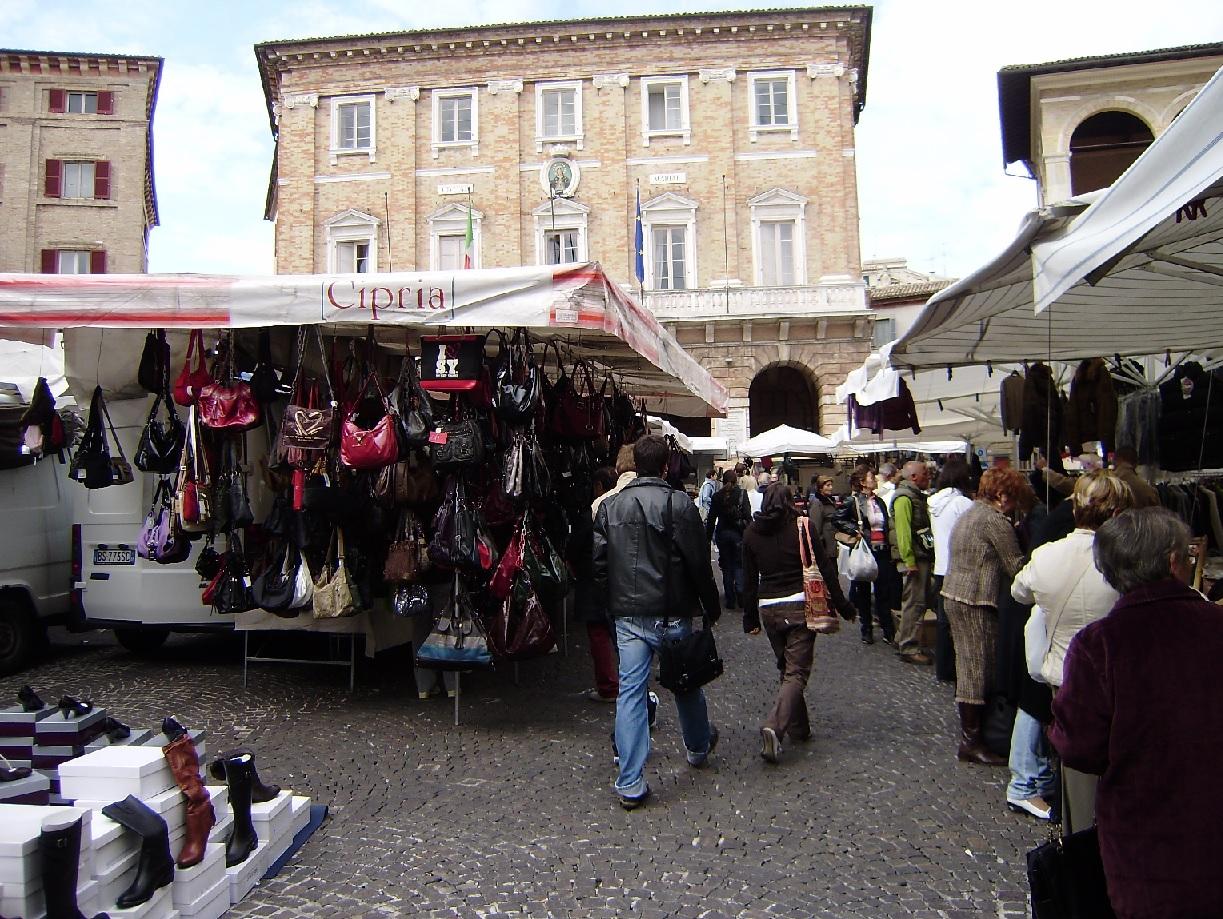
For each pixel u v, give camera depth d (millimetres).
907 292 35438
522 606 5973
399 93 26734
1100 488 3676
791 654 5586
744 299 25734
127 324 5430
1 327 5430
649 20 26109
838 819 4469
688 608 4766
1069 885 2363
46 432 7230
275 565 6297
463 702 6758
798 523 5645
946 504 7305
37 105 30953
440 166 26609
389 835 4270
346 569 6297
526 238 26438
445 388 5914
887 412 9930
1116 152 18984
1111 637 2250
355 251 26703
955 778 5078
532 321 5328
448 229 26406
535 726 6121
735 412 26000
